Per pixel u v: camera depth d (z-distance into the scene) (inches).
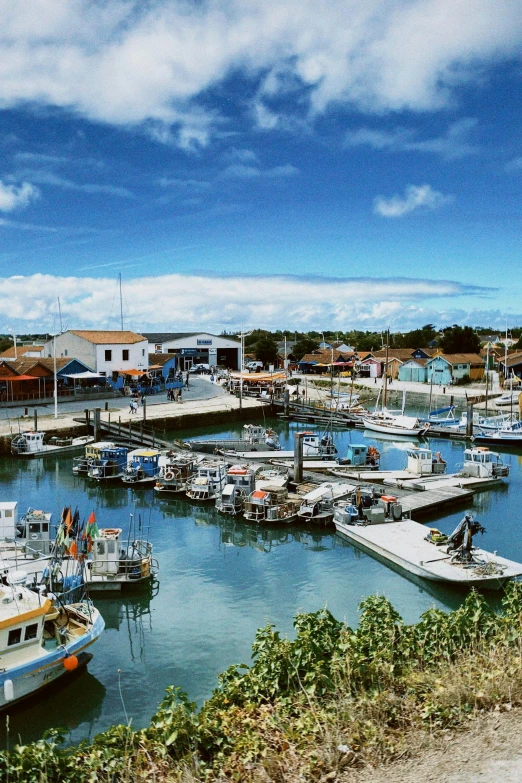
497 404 3181.6
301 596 916.0
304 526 1261.1
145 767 363.9
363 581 971.9
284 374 3535.9
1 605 644.7
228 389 3432.6
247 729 389.4
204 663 729.0
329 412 2829.7
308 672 437.7
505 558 1044.5
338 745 343.3
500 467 1622.8
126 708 644.1
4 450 1935.3
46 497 1498.5
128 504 1443.2
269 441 2068.2
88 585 913.5
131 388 3157.0
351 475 1606.8
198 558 1090.1
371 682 425.1
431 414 2805.1
